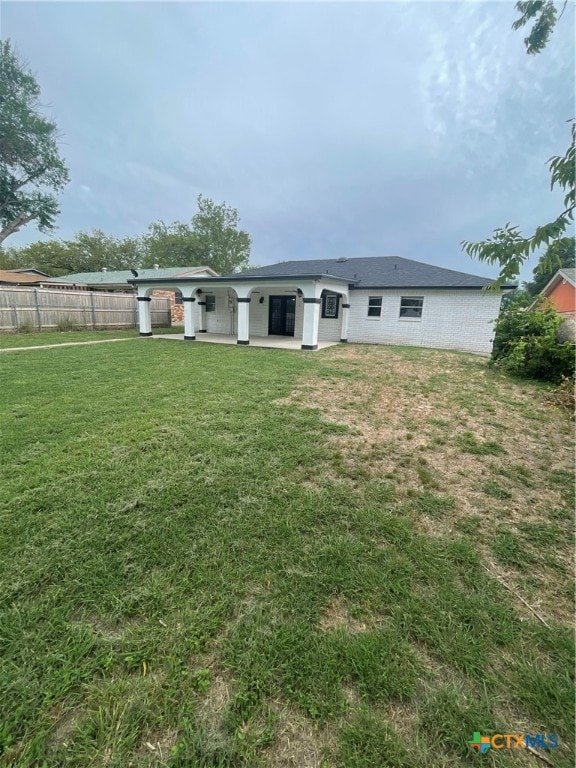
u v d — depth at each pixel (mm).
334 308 13727
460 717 1271
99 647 1519
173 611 1701
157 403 4961
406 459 3398
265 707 1301
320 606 1743
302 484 2896
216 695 1340
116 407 4762
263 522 2373
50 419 4262
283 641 1547
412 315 12570
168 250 35500
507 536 2295
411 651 1511
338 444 3695
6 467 3078
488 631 1609
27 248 33875
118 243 36875
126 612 1690
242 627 1618
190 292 12422
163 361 8234
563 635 1590
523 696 1344
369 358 9273
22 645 1521
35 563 1978
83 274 26281
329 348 11281
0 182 22391
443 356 9883
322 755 1164
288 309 14820
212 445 3582
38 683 1368
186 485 2824
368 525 2367
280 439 3768
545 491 2871
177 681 1384
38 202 24031
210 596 1787
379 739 1203
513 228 1870
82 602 1743
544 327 7461
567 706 1306
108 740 1199
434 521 2441
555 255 1746
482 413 4820
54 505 2521
